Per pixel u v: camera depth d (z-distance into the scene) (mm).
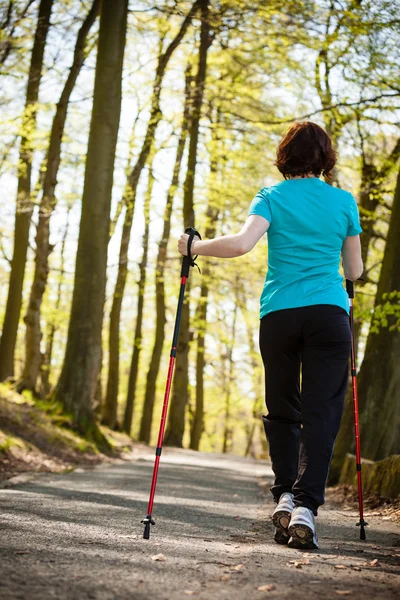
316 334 3594
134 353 24422
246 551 3443
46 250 15422
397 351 9523
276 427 3828
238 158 19828
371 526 4828
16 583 2400
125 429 24109
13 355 17203
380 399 9531
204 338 28219
